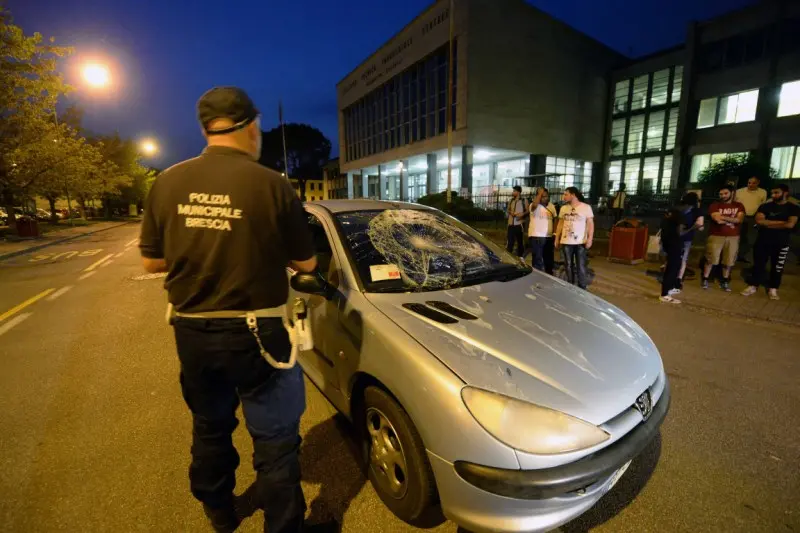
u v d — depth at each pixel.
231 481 1.79
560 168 26.77
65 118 20.86
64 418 2.82
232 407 1.71
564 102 25.45
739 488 2.13
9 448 2.49
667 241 5.61
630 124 26.64
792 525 1.90
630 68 26.19
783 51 18.39
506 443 1.49
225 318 1.39
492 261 2.92
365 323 1.99
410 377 1.68
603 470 1.54
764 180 16.23
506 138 23.22
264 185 1.37
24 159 15.98
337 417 2.78
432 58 23.97
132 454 2.44
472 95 21.61
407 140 27.33
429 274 2.52
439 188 31.45
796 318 4.71
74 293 6.53
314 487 2.16
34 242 14.79
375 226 2.82
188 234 1.36
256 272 1.38
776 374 3.40
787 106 18.50
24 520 1.95
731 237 5.84
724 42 20.48
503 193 20.73
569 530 1.88
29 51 14.28
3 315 5.32
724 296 5.71
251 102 1.46
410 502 1.80
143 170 36.34
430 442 1.60
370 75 30.53
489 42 21.72
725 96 20.67
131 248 12.82
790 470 2.26
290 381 1.56
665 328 4.53
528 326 2.02
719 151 20.75
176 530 1.90
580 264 6.05
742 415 2.80
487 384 1.60
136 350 4.02
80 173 21.33
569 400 1.61
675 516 1.96
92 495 2.11
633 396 1.74
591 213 5.95
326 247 2.72
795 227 5.30
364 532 1.87
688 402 2.97
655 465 2.31
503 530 1.52
